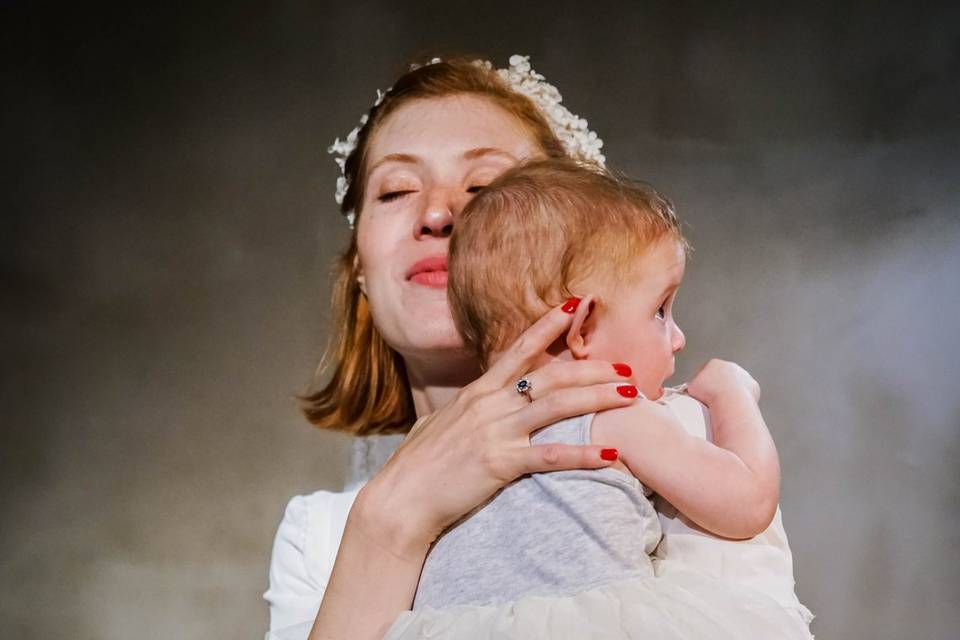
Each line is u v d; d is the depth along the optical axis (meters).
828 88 4.50
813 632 4.19
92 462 4.70
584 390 1.50
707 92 4.51
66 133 4.79
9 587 4.63
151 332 4.75
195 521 4.66
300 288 4.69
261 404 4.68
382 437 2.47
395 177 2.06
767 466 1.50
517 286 1.58
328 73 4.68
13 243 4.83
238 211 4.73
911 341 4.36
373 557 1.57
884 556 4.23
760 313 4.39
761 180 4.47
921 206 4.43
